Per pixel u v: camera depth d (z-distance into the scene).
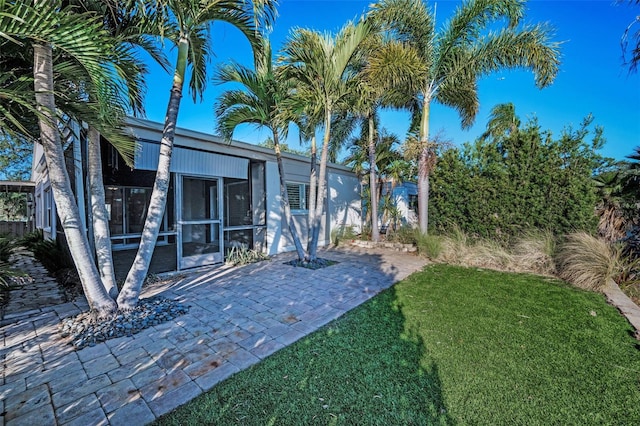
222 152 6.02
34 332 2.78
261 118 5.66
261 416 1.67
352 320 3.05
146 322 2.92
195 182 5.92
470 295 3.86
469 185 6.70
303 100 5.18
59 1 2.15
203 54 3.79
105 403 1.78
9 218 15.20
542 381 1.98
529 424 1.60
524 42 5.91
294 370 2.13
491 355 2.33
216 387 1.93
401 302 3.62
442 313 3.23
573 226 5.42
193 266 5.50
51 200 6.52
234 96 5.46
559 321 2.99
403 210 11.59
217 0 3.06
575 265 4.37
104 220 3.26
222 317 3.14
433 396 1.83
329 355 2.34
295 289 4.20
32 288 4.23
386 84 5.92
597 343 2.51
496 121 10.50
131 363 2.23
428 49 6.75
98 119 2.88
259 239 7.16
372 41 5.91
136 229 7.09
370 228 9.52
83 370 2.13
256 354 2.36
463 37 6.37
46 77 2.38
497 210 6.36
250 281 4.64
